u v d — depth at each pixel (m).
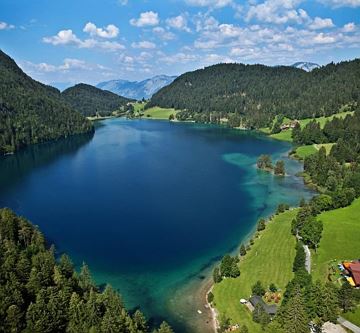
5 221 128.75
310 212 147.38
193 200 194.25
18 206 192.12
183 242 147.25
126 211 181.00
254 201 190.38
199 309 104.25
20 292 90.06
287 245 132.62
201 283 118.19
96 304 89.44
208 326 96.56
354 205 163.62
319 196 163.88
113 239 151.50
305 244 130.50
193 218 170.38
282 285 108.50
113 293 96.00
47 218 174.88
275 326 90.19
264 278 113.06
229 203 188.25
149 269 128.38
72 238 153.25
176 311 104.19
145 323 95.56
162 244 146.00
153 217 172.38
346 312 93.31
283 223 152.88
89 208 186.38
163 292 114.31
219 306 103.69
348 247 126.88
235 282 113.00
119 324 85.06
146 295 113.25
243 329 86.50
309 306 92.19
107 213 179.12
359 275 104.00
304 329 85.19
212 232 155.12
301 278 101.00
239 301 103.75
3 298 87.06
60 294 90.69
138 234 155.25
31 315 84.00
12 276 94.75
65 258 109.69
